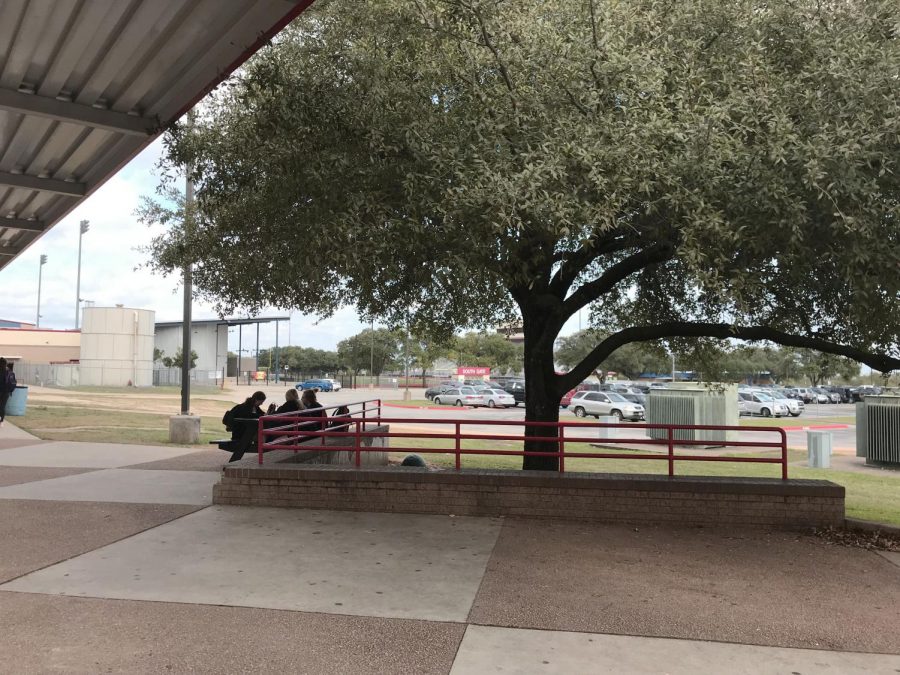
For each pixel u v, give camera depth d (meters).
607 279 9.33
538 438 8.31
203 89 8.48
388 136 7.23
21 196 14.15
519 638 4.48
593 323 12.16
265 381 86.50
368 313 10.94
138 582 5.44
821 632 4.70
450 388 44.69
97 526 7.28
